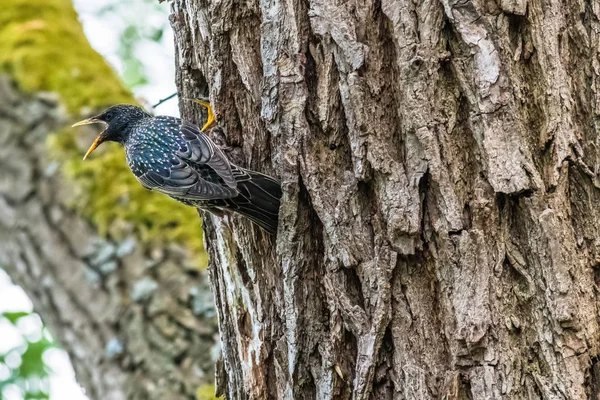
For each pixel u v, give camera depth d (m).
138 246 12.19
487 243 7.49
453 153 7.64
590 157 7.67
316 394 7.95
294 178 8.08
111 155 12.85
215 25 8.95
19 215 12.74
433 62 7.71
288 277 8.11
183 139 9.67
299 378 8.02
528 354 7.35
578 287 7.32
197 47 9.40
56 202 12.62
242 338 8.92
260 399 8.59
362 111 7.85
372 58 7.98
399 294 7.66
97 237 12.32
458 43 7.70
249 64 8.86
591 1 7.86
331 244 7.86
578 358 7.22
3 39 13.82
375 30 8.02
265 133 8.89
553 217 7.34
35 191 12.73
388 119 7.90
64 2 14.98
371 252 7.76
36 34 13.91
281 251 8.20
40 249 12.60
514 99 7.57
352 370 7.80
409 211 7.59
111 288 12.05
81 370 12.40
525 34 7.70
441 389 7.45
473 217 7.53
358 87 7.87
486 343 7.35
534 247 7.39
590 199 7.56
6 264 13.11
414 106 7.68
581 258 7.46
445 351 7.53
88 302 12.16
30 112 13.08
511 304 7.43
